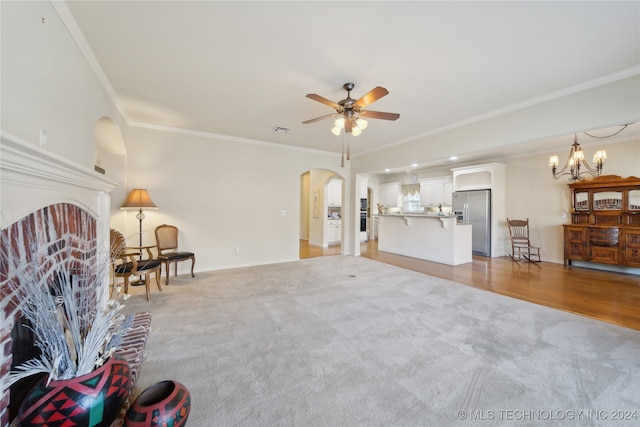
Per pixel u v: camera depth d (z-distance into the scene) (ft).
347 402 5.24
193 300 10.73
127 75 8.71
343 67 8.24
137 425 3.68
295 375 6.07
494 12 5.91
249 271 15.61
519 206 20.72
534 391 5.58
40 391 3.49
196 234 15.30
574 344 7.45
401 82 9.14
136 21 6.20
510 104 10.91
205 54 7.58
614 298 11.23
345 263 18.07
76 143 6.47
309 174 28.60
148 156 13.83
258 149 17.22
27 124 4.31
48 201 4.37
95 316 4.26
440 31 6.57
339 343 7.48
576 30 6.48
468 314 9.50
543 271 16.05
